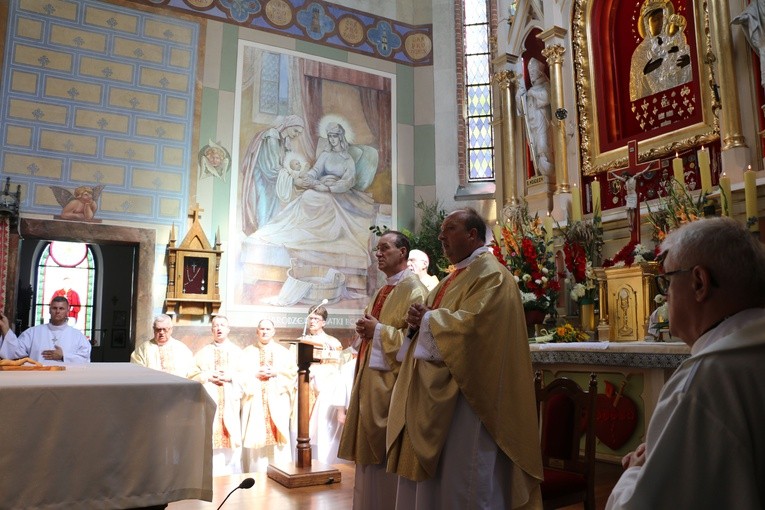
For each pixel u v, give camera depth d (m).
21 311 10.47
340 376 6.66
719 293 1.34
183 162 8.84
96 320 12.99
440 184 10.49
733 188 5.49
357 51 10.40
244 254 9.03
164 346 7.11
